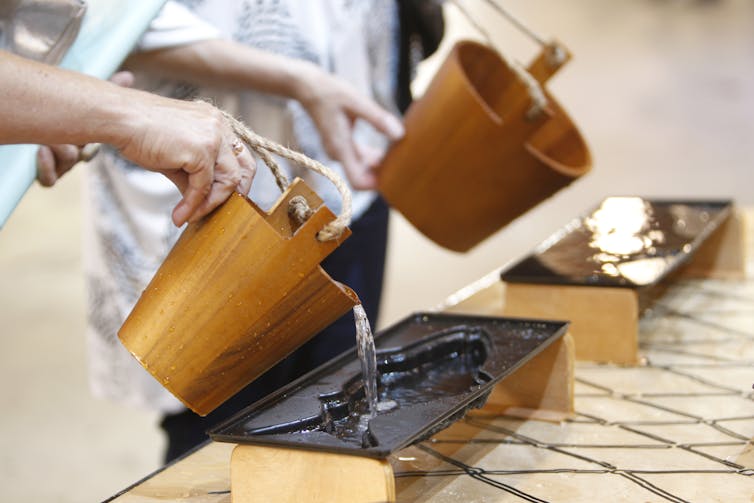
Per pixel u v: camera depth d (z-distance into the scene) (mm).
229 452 879
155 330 727
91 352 1326
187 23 1113
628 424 915
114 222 1247
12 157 893
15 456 2201
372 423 703
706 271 1425
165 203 1216
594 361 1097
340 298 728
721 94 4414
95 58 938
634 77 4738
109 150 1201
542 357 932
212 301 703
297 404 763
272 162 738
